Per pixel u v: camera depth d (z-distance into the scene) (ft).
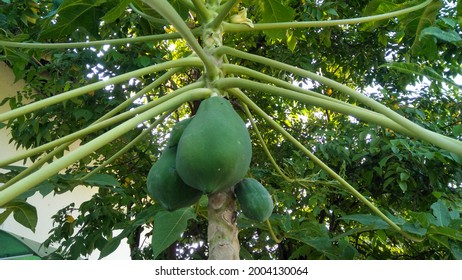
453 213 6.88
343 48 19.26
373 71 19.67
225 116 5.07
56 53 14.65
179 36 6.70
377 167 14.17
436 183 14.37
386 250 14.57
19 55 9.86
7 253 14.61
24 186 3.30
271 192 13.50
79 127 14.83
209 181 4.75
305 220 8.87
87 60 14.37
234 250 5.50
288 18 9.46
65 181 7.24
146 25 10.80
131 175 17.16
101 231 13.26
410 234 6.55
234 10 7.02
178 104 5.03
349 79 22.21
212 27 6.35
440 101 17.56
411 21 8.39
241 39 18.67
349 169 15.93
